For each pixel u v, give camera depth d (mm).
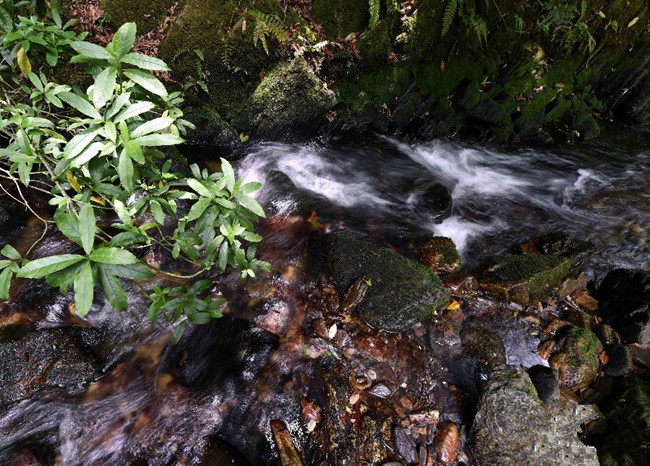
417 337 3523
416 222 4938
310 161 5637
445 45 5855
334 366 3207
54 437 2691
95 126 1791
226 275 3668
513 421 2904
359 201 5133
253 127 5422
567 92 7227
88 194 1964
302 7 5082
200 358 3197
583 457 2846
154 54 4562
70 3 4055
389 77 5789
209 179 2223
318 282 3801
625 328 3918
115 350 3158
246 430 2846
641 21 7336
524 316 3883
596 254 4941
